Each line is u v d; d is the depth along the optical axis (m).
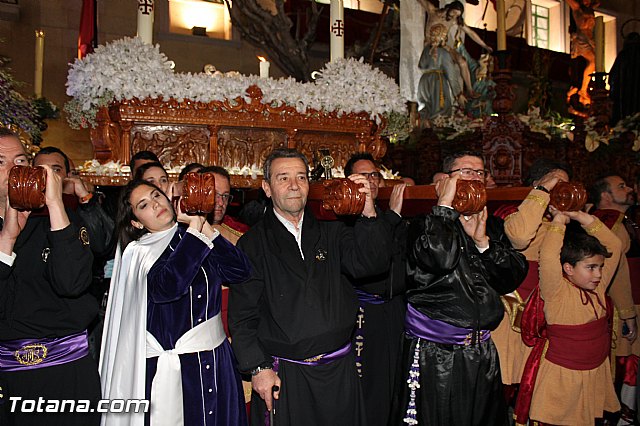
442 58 10.15
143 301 2.47
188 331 2.51
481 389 2.70
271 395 2.52
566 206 2.57
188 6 11.02
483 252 2.75
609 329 3.29
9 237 2.24
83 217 2.74
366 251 2.55
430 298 2.72
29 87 9.23
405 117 4.35
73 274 2.29
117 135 3.57
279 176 2.66
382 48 9.73
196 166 3.38
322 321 2.58
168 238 2.57
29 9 9.27
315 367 2.60
